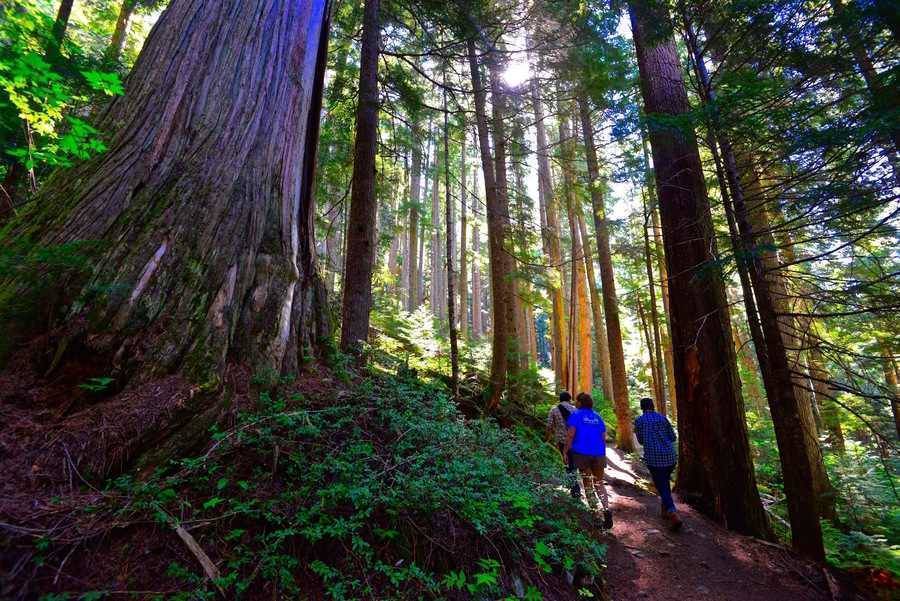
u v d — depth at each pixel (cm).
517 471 461
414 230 2050
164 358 299
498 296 995
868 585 452
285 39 477
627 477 831
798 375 494
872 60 477
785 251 734
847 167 441
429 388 522
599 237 1256
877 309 437
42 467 229
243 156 407
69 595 182
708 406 604
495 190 1050
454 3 833
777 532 709
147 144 376
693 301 634
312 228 509
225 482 251
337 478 299
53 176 386
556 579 341
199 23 437
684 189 658
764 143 495
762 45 528
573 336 1417
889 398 438
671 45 731
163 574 208
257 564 229
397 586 254
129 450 255
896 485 846
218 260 354
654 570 432
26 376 271
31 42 398
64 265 302
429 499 313
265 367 353
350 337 701
